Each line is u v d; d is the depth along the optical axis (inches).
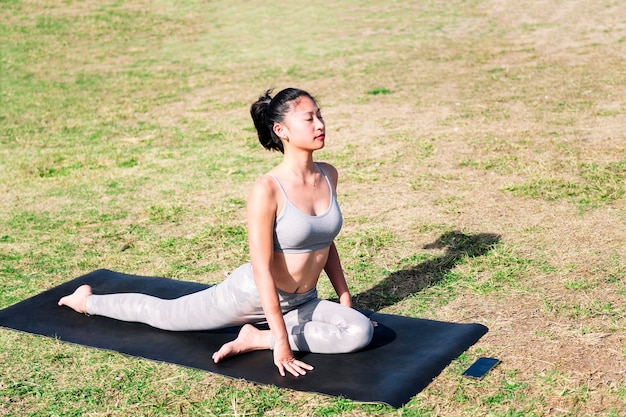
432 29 703.1
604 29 644.7
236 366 162.9
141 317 184.5
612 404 143.0
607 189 272.5
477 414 141.6
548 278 202.4
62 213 284.8
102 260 233.5
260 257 157.8
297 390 151.5
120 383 159.6
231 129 416.5
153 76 594.6
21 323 189.8
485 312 185.2
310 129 157.6
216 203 288.4
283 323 158.9
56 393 156.9
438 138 364.2
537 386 150.3
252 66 606.9
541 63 539.8
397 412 143.0
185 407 149.3
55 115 478.9
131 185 319.6
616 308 182.5
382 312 189.2
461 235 237.3
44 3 896.3
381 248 232.4
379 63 581.0
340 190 296.2
